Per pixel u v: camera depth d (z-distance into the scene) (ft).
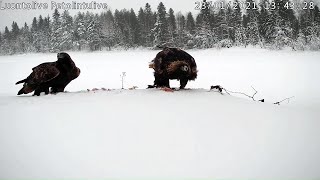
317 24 194.49
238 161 12.93
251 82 67.56
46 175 11.85
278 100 47.60
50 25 254.06
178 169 12.27
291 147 14.28
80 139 14.70
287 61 112.06
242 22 209.56
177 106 19.54
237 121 17.12
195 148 13.89
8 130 15.94
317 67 90.58
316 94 51.98
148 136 14.96
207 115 17.87
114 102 20.63
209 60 126.11
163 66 24.89
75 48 222.69
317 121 17.70
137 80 75.10
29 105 20.83
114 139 14.65
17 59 177.27
